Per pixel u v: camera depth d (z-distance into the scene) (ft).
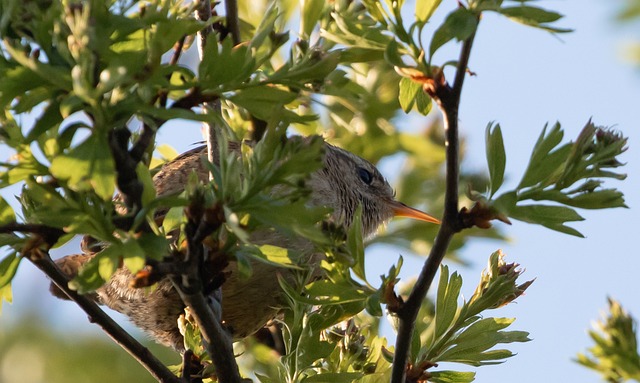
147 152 20.01
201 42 21.25
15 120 15.92
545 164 17.49
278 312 27.73
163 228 17.47
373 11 17.98
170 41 15.52
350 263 18.72
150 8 16.19
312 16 22.20
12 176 15.84
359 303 21.36
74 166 14.64
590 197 17.25
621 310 20.81
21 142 15.85
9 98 15.15
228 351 18.98
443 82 17.38
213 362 19.11
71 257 28.66
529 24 16.71
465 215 17.54
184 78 16.62
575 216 17.21
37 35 15.14
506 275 21.47
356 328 23.66
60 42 14.78
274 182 15.99
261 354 28.73
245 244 17.38
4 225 17.33
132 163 15.97
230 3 24.73
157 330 27.78
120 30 15.19
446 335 21.31
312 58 17.35
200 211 16.24
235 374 19.12
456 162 17.44
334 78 19.69
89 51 14.08
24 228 17.31
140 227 16.17
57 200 15.62
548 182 17.48
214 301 20.66
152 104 16.15
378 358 23.54
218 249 17.24
